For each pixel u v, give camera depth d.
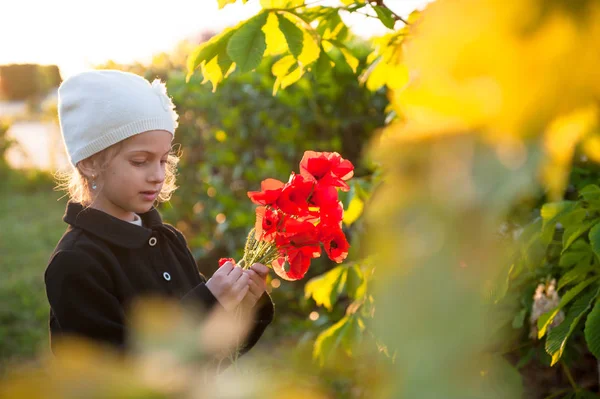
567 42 0.17
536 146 0.17
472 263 0.18
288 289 4.01
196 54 1.49
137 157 1.54
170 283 1.62
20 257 5.83
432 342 0.18
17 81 14.54
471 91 0.18
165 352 0.21
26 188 9.24
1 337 3.95
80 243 1.51
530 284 1.77
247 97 4.04
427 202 0.18
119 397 0.20
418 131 0.19
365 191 1.99
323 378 1.71
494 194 0.17
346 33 1.76
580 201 1.23
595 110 0.17
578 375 1.99
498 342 0.26
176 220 4.61
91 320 1.42
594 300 1.16
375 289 0.20
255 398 0.22
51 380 0.19
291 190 1.30
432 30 0.18
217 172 4.41
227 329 0.24
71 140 1.56
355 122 3.65
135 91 1.55
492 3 0.17
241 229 4.10
